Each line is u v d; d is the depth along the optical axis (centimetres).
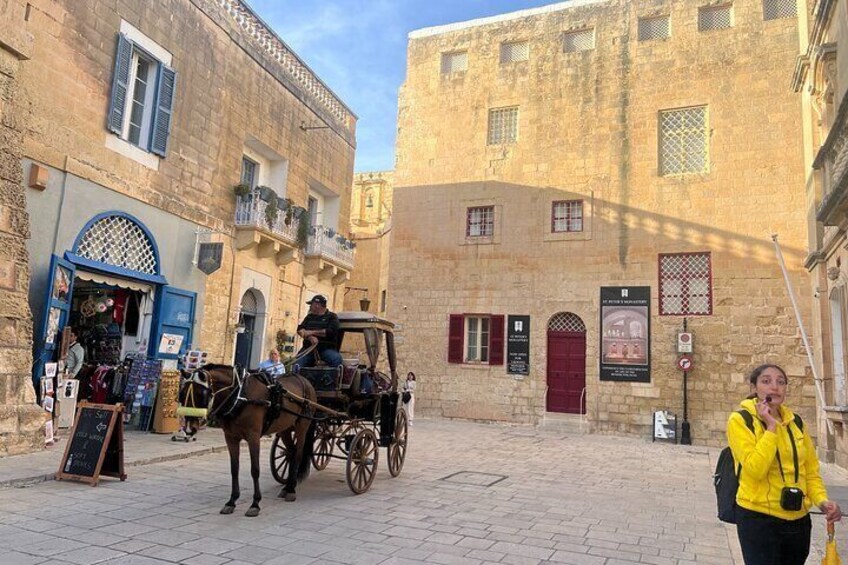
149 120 1316
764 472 372
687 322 1870
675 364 1862
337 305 2133
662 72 2016
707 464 1343
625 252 1973
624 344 1925
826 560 376
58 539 564
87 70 1160
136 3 1271
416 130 2330
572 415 1973
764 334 1791
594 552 609
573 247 2038
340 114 2170
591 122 2083
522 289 2086
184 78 1412
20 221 970
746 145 1884
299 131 1892
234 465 710
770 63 1891
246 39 1644
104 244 1212
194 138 1445
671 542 663
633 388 1897
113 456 841
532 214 2111
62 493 745
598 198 2031
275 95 1773
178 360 1371
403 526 673
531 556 584
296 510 728
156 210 1329
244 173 1730
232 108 1581
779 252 1667
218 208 1526
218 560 529
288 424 765
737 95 1914
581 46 2161
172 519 655
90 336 1326
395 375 1016
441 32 2359
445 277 2195
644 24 2094
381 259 2983
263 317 1700
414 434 1664
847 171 958
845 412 1248
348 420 892
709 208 1898
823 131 1492
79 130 1141
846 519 805
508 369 2061
